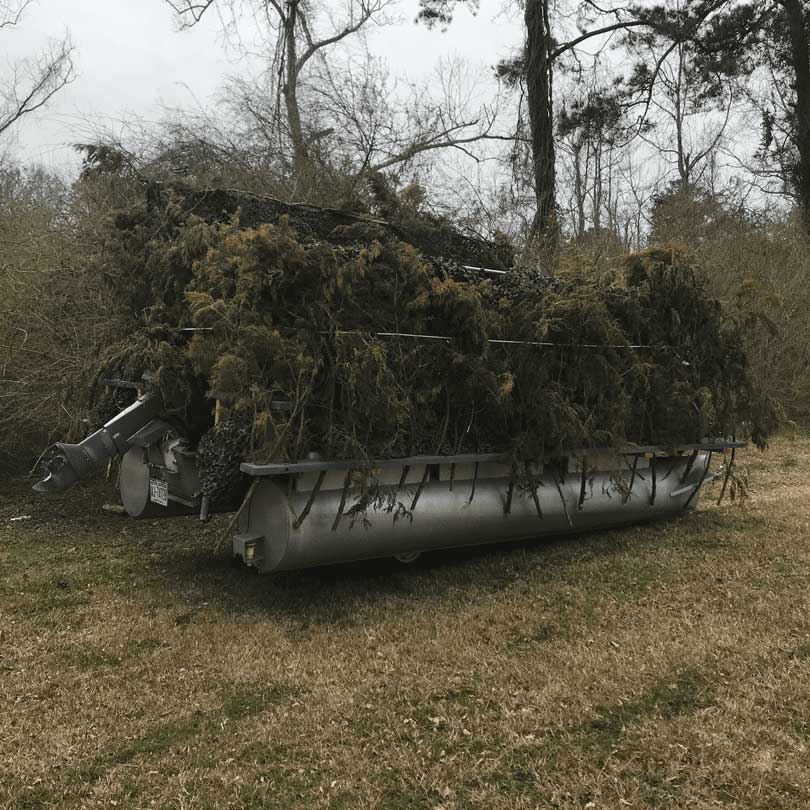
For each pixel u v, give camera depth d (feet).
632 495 20.84
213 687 11.96
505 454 17.33
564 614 15.19
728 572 17.70
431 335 16.17
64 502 25.29
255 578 17.35
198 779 9.46
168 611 15.21
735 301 22.74
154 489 17.80
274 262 14.23
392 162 40.96
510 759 9.93
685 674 12.28
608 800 8.99
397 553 16.43
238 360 13.58
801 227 60.13
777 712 11.00
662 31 56.03
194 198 18.42
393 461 15.26
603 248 38.40
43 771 9.61
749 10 58.23
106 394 18.85
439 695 11.68
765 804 8.87
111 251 20.04
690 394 20.86
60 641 13.66
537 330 17.35
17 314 24.97
